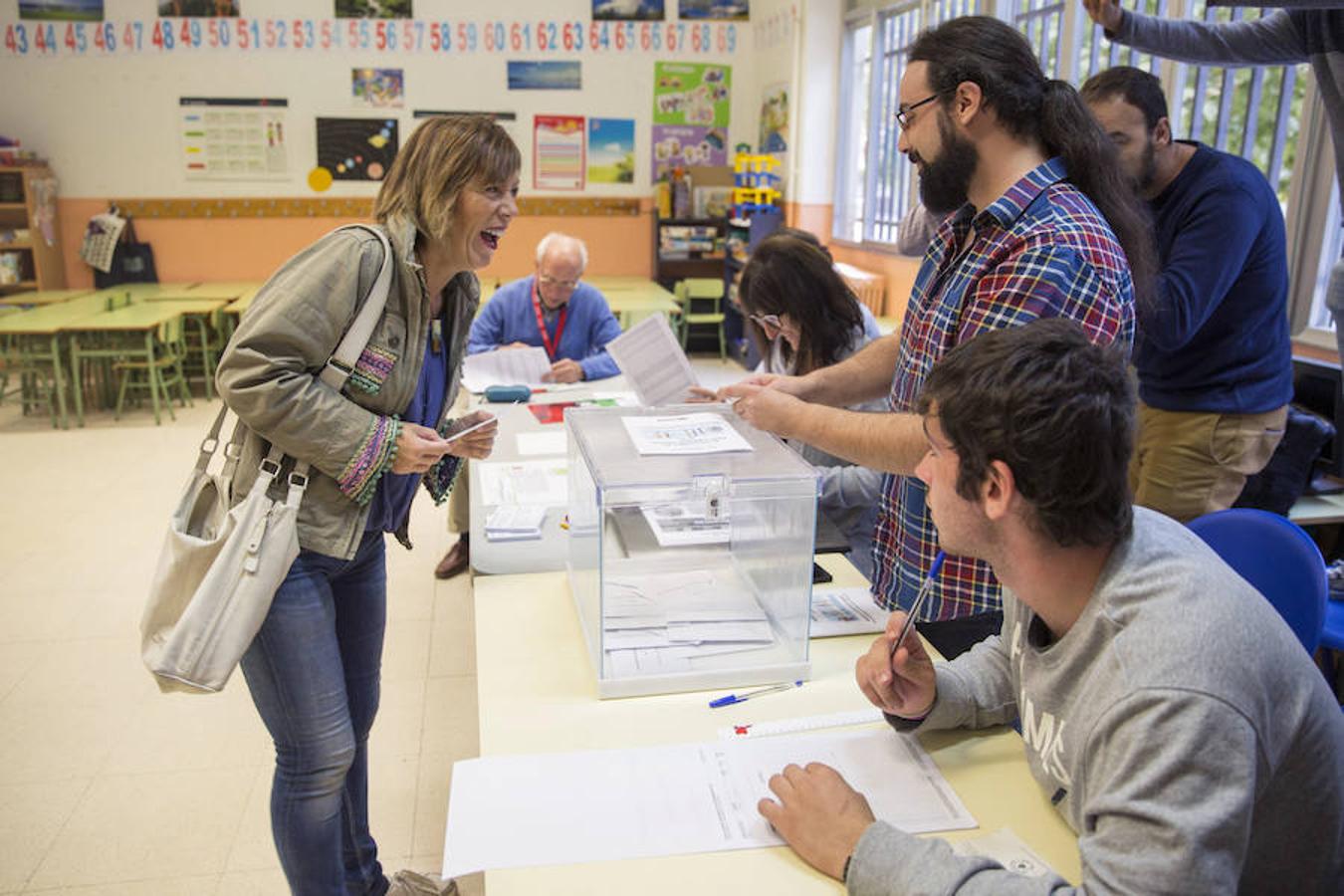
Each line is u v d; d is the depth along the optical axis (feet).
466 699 9.44
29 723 8.89
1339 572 7.27
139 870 7.04
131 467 16.63
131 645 10.39
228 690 9.53
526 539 6.31
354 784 5.94
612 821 3.49
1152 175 6.94
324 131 24.79
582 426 5.20
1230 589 2.80
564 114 25.62
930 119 4.68
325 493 4.75
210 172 24.70
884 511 5.39
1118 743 2.71
